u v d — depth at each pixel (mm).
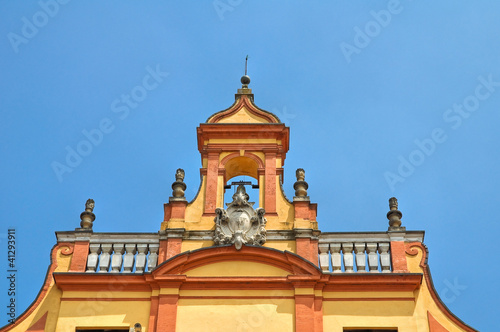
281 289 22375
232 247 22906
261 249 22828
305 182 24641
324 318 21875
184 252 22672
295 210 23938
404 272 22656
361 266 23000
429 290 22516
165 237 23484
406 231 23594
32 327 21875
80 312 22078
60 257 23266
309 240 23328
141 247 23453
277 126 25812
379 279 22484
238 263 22875
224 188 25125
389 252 23344
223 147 25594
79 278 22562
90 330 21844
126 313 22062
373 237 23578
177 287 22375
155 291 22422
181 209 24094
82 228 23812
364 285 22453
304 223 23641
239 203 23734
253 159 25406
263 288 22406
